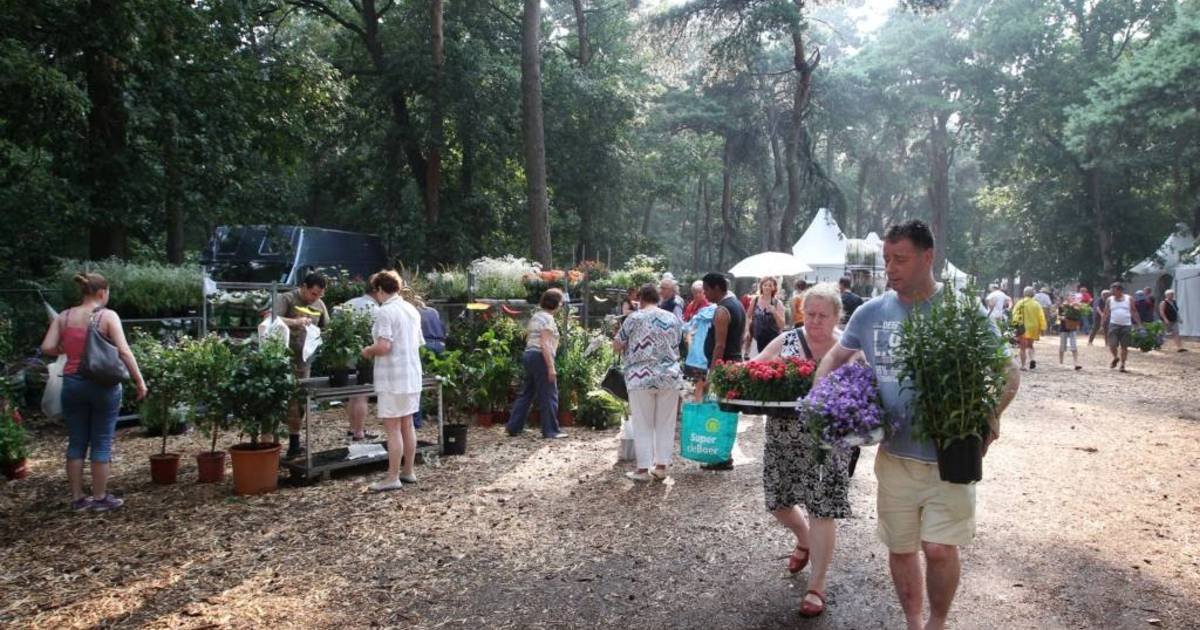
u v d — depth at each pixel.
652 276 15.52
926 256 2.98
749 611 3.80
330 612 3.81
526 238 24.70
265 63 14.22
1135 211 33.81
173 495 6.04
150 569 4.41
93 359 5.49
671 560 4.53
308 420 6.37
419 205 23.36
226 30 13.34
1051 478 6.53
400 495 6.00
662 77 33.34
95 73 11.27
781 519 4.14
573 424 9.32
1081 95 31.11
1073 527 5.17
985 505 5.70
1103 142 26.25
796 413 3.84
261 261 14.18
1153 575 4.30
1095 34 32.97
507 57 21.31
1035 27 32.41
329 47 23.16
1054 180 35.62
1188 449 7.72
